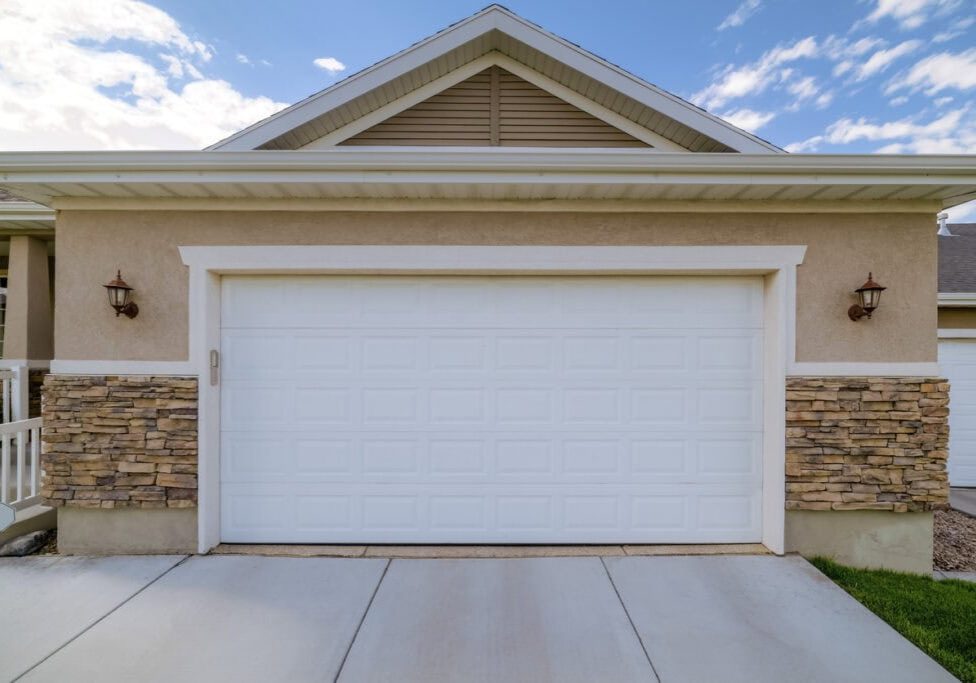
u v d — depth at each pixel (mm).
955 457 7906
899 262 4285
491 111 5328
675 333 4574
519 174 3867
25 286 6527
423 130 5320
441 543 4566
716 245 4324
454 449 4578
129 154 3770
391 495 4566
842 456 4266
